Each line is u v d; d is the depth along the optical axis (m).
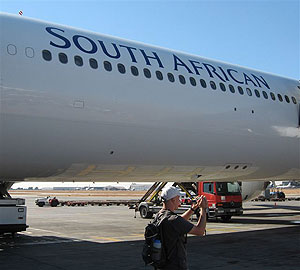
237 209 20.12
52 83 8.95
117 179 11.64
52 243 12.48
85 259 9.77
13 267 8.80
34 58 8.88
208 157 11.86
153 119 10.35
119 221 20.52
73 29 10.27
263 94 13.25
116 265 9.07
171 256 4.45
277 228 16.56
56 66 9.09
